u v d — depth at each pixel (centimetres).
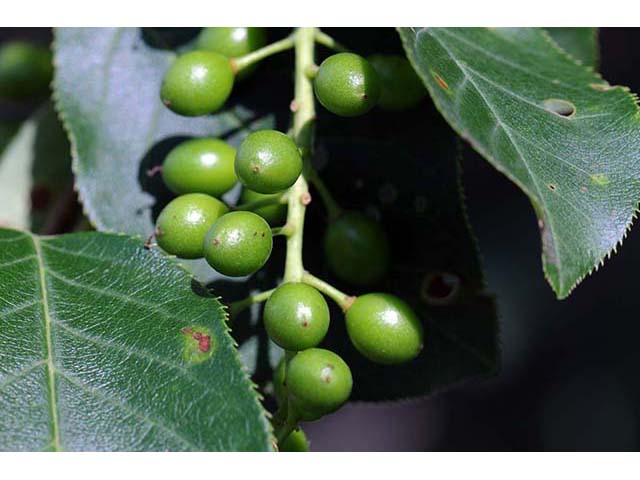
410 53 14
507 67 16
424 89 17
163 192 17
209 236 14
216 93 16
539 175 14
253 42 17
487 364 17
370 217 17
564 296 14
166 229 15
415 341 15
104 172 17
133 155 17
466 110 14
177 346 14
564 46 20
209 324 14
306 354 14
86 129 18
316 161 17
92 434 14
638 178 14
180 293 15
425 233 17
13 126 21
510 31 17
